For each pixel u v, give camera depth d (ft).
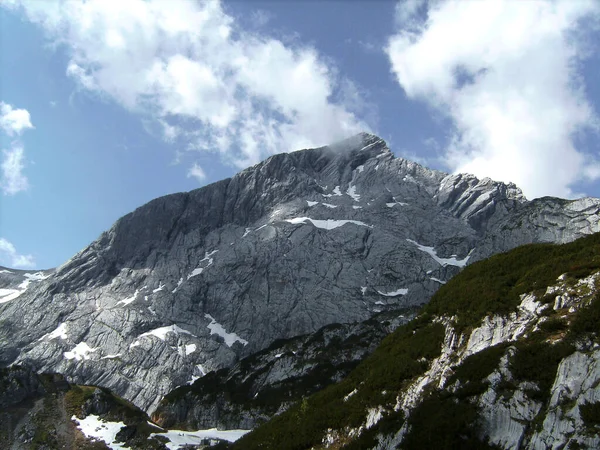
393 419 219.41
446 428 191.42
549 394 180.55
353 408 250.78
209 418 569.23
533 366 190.70
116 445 479.82
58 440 483.92
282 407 527.81
